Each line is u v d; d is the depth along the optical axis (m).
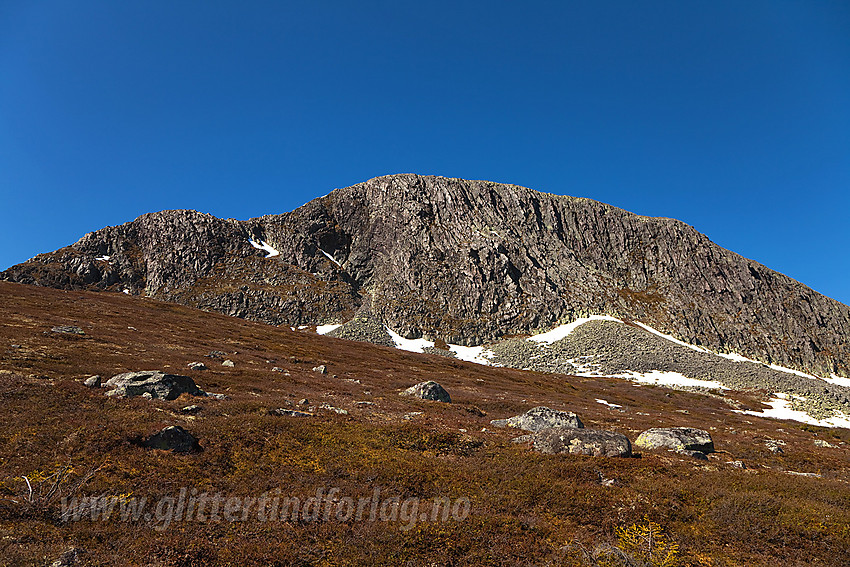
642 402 76.19
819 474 29.33
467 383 69.12
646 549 13.70
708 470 23.00
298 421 24.80
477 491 17.88
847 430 64.56
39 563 10.60
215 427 22.02
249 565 12.00
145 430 19.59
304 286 151.50
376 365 72.81
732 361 117.81
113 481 15.51
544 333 142.50
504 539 13.92
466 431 28.72
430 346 131.50
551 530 14.80
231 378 38.88
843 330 153.25
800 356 139.00
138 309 92.25
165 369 37.47
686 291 167.00
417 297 154.25
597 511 16.42
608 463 21.44
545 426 30.48
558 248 180.38
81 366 33.34
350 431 24.34
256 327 102.44
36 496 13.55
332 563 12.49
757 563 13.67
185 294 138.50
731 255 178.62
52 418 20.16
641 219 197.25
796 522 15.77
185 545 12.52
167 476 16.52
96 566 11.04
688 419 57.03
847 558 14.08
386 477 18.52
